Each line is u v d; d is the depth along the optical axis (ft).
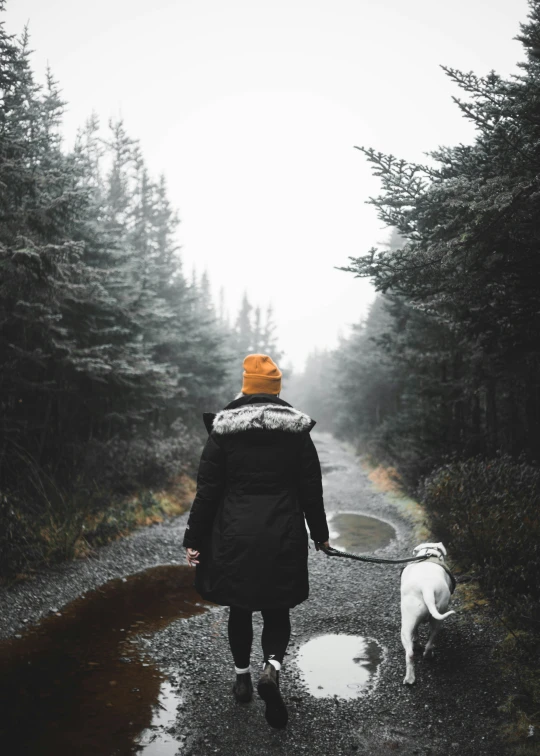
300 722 9.54
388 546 24.63
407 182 15.25
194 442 43.32
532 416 24.58
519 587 13.91
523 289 14.56
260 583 8.55
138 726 9.29
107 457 27.25
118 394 27.35
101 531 21.99
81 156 26.84
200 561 9.09
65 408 25.38
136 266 32.48
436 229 13.42
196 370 49.06
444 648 12.48
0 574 16.06
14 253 16.39
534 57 14.11
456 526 17.78
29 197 19.79
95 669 11.51
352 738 9.04
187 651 12.60
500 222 11.84
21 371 22.53
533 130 12.84
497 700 10.07
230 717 9.64
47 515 20.63
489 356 19.69
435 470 27.58
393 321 37.76
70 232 24.17
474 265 13.79
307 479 9.14
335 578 19.04
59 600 15.66
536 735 8.73
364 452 71.15
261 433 8.89
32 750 8.52
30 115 21.56
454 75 13.14
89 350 22.77
